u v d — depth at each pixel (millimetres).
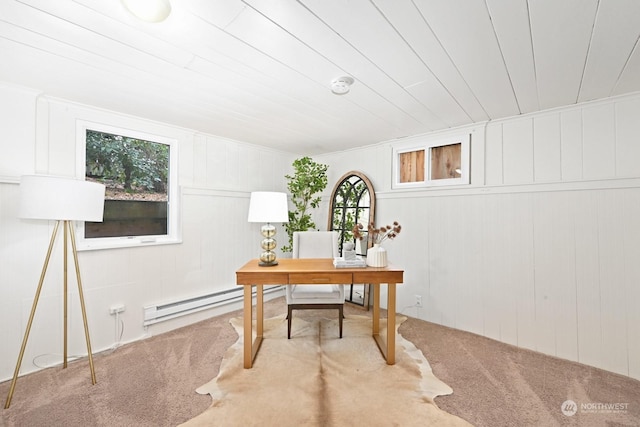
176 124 2963
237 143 3643
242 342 2650
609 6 1229
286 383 1998
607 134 2195
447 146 3113
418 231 3270
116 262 2615
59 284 2297
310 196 3979
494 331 2717
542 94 2160
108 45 1553
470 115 2631
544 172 2467
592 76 1870
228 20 1337
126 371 2162
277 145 3848
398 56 1656
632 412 1731
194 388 1947
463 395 1881
